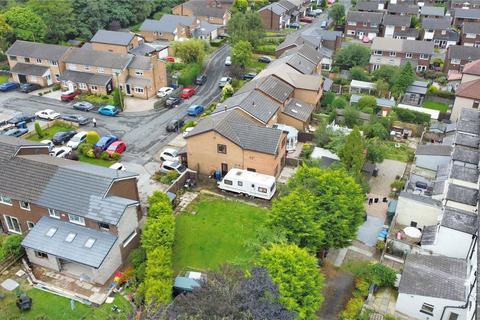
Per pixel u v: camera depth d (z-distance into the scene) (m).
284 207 38.41
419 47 96.75
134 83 77.88
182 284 36.91
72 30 104.31
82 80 78.81
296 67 75.25
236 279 29.56
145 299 33.41
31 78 82.12
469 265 37.62
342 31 129.50
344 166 51.41
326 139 61.12
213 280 29.08
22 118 66.88
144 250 39.84
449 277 36.56
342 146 55.69
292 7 133.75
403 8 133.75
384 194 53.91
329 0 161.62
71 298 36.84
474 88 71.31
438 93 83.44
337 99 74.94
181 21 111.69
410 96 82.94
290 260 31.81
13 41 95.25
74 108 73.19
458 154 52.75
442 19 117.25
